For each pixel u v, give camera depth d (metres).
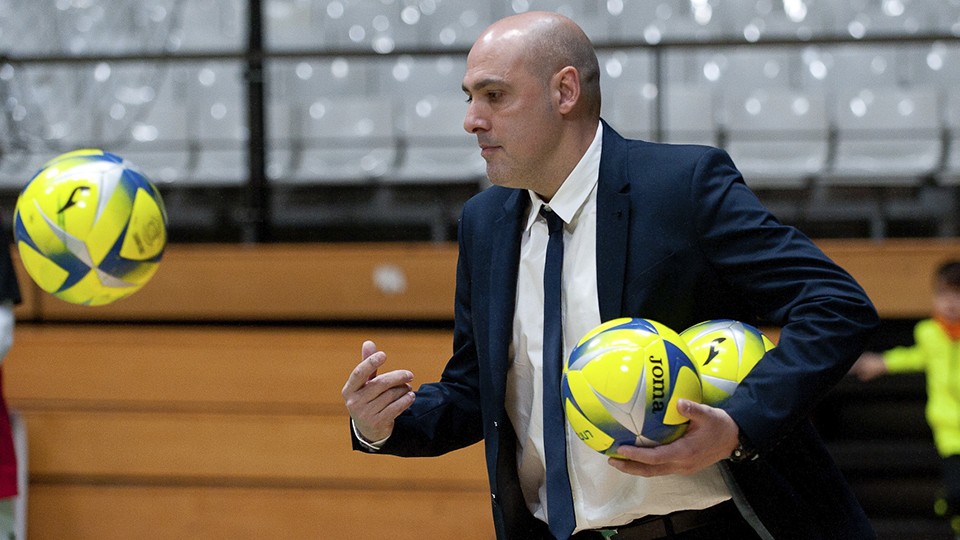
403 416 5.70
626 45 15.36
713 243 5.07
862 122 18.02
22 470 13.36
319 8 20.20
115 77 18.77
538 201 5.55
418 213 16.55
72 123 18.08
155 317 14.87
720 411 4.54
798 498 5.19
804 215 16.52
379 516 14.07
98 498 14.31
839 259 14.66
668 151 5.33
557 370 5.33
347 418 14.23
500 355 5.52
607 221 5.26
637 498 5.32
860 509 5.39
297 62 19.20
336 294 14.77
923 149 17.84
